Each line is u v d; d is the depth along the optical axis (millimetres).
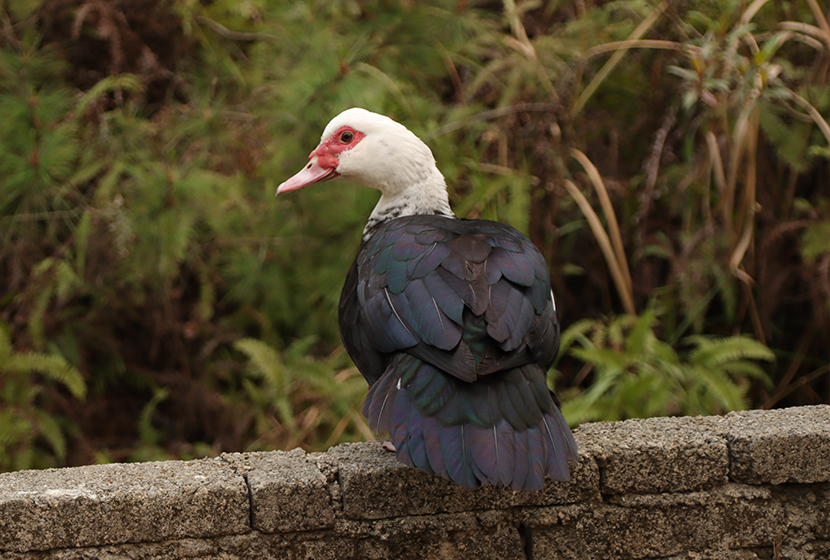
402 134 6605
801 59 10750
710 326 10758
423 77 11539
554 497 5121
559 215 11266
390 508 4949
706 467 5238
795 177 10062
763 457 5238
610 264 9688
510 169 10680
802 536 5336
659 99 10695
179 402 10820
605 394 9953
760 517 5293
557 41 10727
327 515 4891
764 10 10648
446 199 6766
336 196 10125
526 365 4727
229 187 9969
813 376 10094
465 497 5016
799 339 10508
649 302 10383
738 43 9742
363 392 9602
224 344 11211
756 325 9875
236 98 11609
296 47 10742
